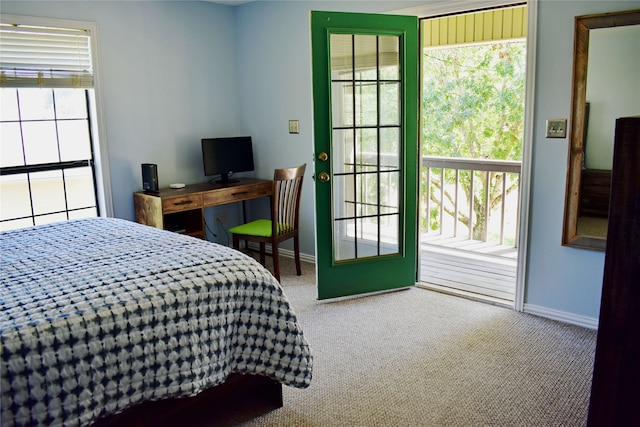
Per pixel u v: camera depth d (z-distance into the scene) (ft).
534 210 10.78
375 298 12.26
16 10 11.45
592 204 9.98
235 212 16.76
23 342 5.13
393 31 11.50
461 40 17.46
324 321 10.89
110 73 13.20
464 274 13.96
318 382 8.45
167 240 8.34
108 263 7.10
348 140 11.84
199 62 15.21
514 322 10.73
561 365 8.89
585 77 9.69
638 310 5.14
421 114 12.37
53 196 12.97
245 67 16.03
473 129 22.88
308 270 14.60
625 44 9.24
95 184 13.61
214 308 6.59
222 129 16.11
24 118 12.26
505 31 16.44
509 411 7.55
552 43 10.04
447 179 20.20
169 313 6.14
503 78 21.94
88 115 13.25
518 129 21.95
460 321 10.81
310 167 14.85
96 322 5.59
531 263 11.02
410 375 8.62
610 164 9.67
